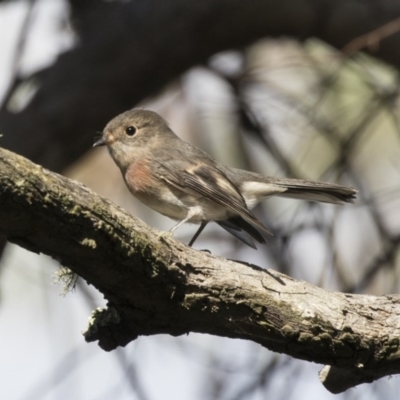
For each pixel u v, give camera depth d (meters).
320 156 13.17
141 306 6.65
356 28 12.13
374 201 11.65
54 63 12.16
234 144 13.60
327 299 7.02
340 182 11.61
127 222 6.28
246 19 12.16
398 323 7.01
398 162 13.19
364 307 7.06
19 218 5.83
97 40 12.12
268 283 6.94
